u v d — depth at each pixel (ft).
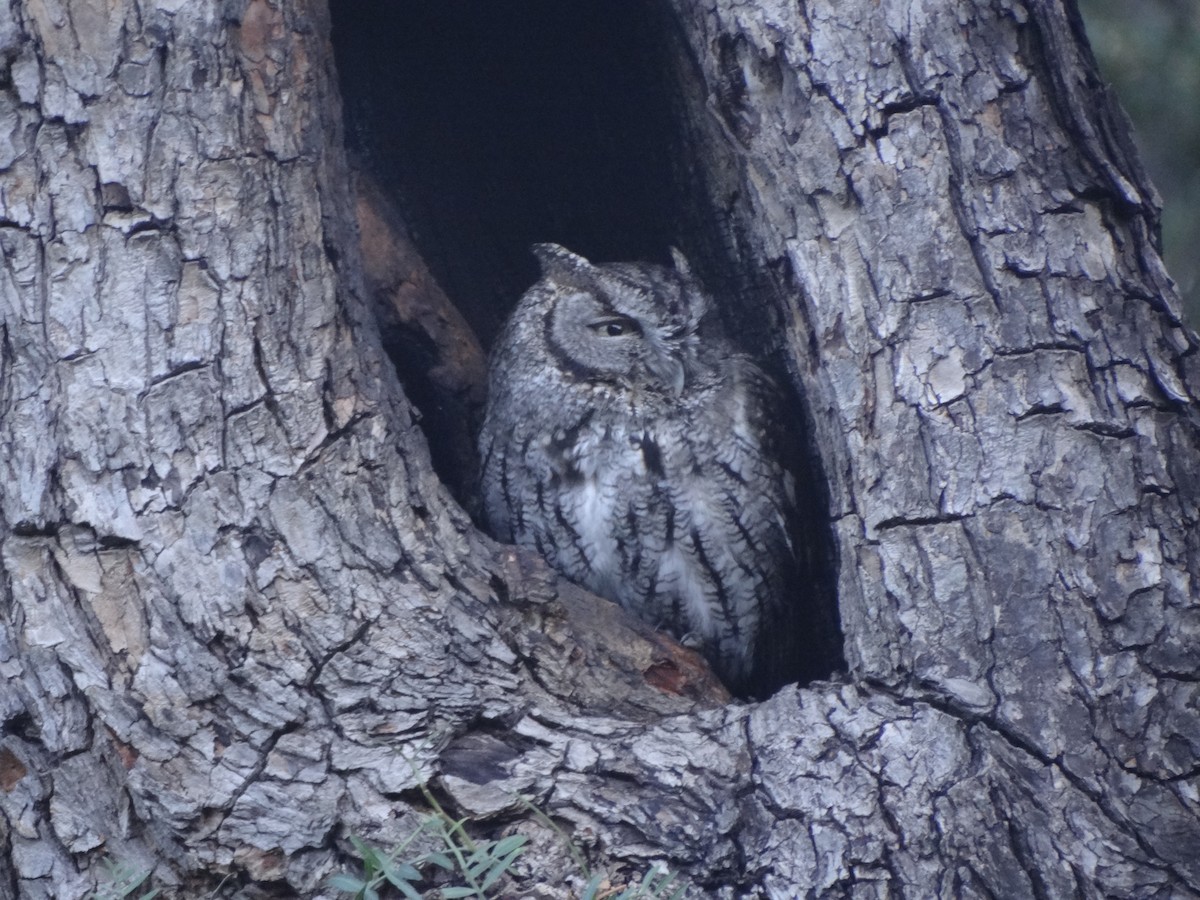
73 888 21.06
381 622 22.27
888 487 23.35
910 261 23.84
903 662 22.75
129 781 20.93
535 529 31.81
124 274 22.15
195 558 21.76
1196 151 43.04
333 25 33.63
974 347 23.50
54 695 21.26
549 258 32.73
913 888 20.67
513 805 21.27
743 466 30.25
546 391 31.14
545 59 33.12
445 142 35.99
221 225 22.41
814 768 21.91
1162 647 22.18
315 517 22.34
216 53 22.47
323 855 20.92
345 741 21.56
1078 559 22.61
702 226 33.37
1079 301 23.63
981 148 24.06
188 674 21.40
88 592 21.54
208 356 22.22
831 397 24.00
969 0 24.49
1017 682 22.21
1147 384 23.45
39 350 21.97
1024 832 21.07
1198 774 21.54
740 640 31.76
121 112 22.20
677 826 21.27
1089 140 24.03
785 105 24.50
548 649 23.66
